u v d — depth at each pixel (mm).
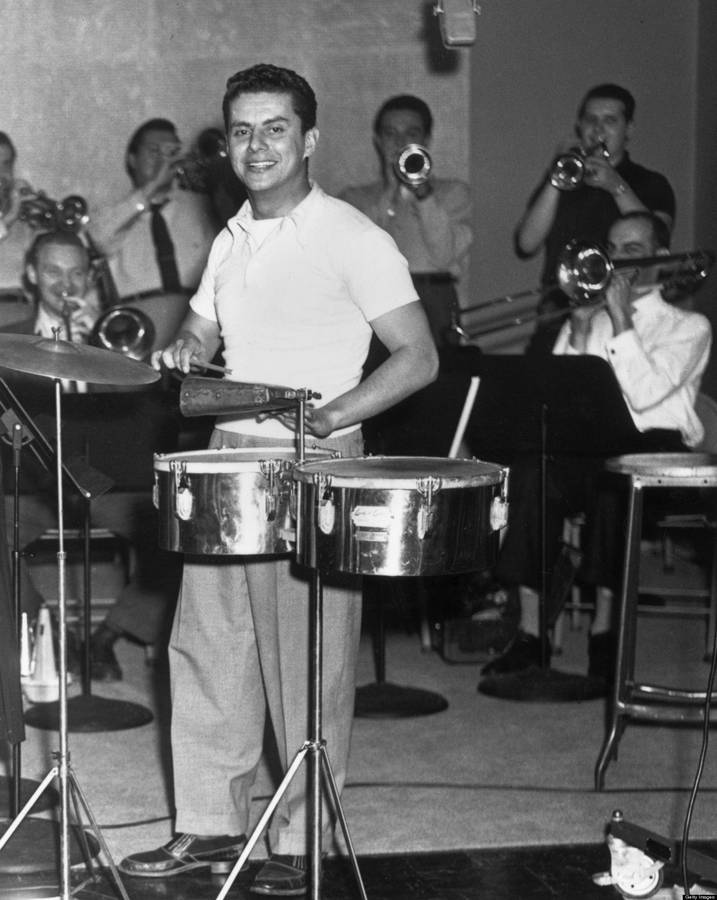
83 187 7340
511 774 3873
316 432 2773
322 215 2881
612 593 5133
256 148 2811
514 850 3236
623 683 3734
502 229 7570
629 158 7691
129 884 2973
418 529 2375
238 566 2961
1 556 2814
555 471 4988
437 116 7551
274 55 7477
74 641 5109
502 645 5223
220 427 2992
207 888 2969
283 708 2963
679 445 5164
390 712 4523
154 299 7270
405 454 4578
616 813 2961
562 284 5773
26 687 4559
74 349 2518
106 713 4402
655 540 7473
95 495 2719
